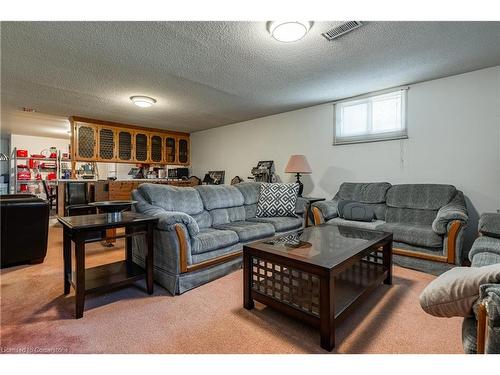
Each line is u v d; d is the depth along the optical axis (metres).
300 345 1.39
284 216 3.36
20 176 7.06
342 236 2.12
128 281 1.89
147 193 2.51
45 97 3.68
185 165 6.49
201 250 2.12
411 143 3.18
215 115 4.72
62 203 4.58
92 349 1.35
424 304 0.97
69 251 1.98
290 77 2.96
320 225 2.66
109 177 5.84
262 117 4.86
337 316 1.41
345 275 1.99
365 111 3.56
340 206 3.21
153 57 2.47
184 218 2.04
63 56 2.44
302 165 3.77
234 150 5.42
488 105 2.70
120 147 5.34
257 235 2.68
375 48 2.29
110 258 2.82
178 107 4.19
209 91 3.43
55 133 6.89
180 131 6.29
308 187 4.20
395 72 2.82
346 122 3.75
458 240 2.19
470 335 0.94
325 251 1.67
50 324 1.57
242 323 1.60
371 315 1.68
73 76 2.93
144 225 1.97
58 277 2.30
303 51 2.35
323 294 1.37
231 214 3.14
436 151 3.01
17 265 2.60
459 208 2.42
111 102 3.91
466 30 2.01
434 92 3.01
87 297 1.93
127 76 2.93
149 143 5.79
